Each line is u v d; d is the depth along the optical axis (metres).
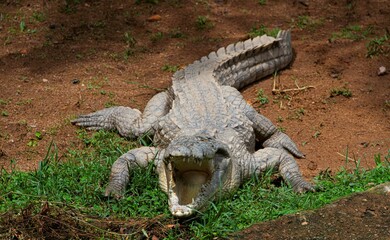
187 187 6.13
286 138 7.80
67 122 8.12
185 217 5.86
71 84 9.02
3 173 6.78
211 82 8.21
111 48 10.06
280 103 8.75
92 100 8.63
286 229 5.71
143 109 8.49
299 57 9.94
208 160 6.02
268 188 6.76
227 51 9.19
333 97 8.84
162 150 7.02
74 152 7.39
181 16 11.04
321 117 8.42
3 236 5.63
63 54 9.83
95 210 6.08
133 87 9.04
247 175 6.86
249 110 7.82
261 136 7.90
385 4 11.45
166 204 6.22
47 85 8.95
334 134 8.03
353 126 8.20
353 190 6.41
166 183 6.34
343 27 10.76
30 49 9.92
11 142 7.59
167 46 10.19
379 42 9.97
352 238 5.57
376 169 6.78
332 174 7.07
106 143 7.73
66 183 6.52
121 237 5.68
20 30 10.41
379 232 5.63
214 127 7.03
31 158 7.31
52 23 10.66
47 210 5.80
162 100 8.10
